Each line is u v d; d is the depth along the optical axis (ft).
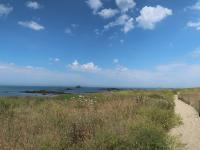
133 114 43.57
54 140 28.19
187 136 37.58
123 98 74.74
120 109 47.85
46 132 31.07
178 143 31.53
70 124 34.42
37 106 58.54
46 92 348.18
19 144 27.25
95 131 30.30
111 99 72.28
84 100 63.52
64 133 30.37
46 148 26.35
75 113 43.83
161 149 26.96
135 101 62.80
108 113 43.04
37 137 28.89
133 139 26.81
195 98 101.30
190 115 59.36
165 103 66.54
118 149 25.88
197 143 33.78
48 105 57.67
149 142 26.66
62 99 79.51
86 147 26.12
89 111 46.14
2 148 26.21
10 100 66.85
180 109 71.77
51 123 36.04
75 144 27.63
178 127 43.80
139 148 26.04
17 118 40.45
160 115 45.50
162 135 29.66
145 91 196.75
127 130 30.48
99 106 54.80
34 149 26.12
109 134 28.22
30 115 43.47
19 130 32.50
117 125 32.60
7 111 48.32
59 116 41.57
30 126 34.12
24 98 79.66
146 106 54.29
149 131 29.01
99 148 26.04
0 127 33.94
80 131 30.25
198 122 49.26
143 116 41.70
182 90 232.53
